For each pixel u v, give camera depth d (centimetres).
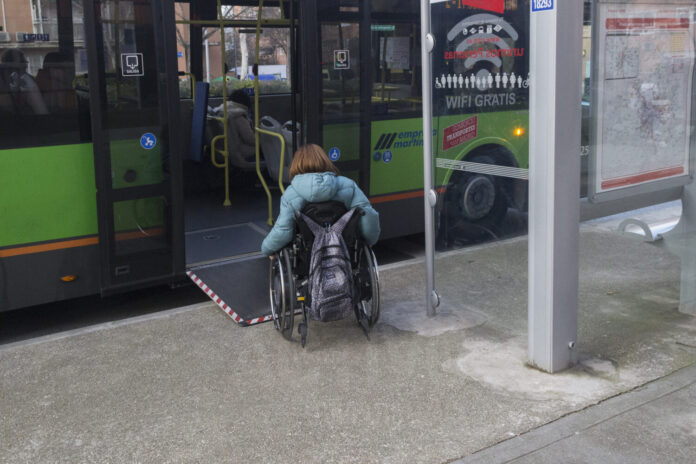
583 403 373
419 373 417
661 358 424
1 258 490
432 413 369
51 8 484
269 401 389
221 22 805
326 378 415
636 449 329
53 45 489
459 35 462
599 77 437
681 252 486
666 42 458
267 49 853
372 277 460
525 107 429
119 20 504
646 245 476
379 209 656
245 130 873
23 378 427
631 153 462
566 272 399
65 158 503
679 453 325
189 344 470
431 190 487
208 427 364
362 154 626
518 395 385
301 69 588
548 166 383
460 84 468
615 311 477
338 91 604
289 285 455
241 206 805
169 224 546
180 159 542
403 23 634
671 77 464
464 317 503
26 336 528
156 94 524
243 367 434
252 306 519
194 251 625
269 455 336
